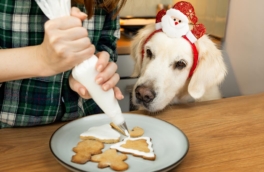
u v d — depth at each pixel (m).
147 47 1.42
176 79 1.36
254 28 1.91
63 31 0.55
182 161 0.69
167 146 0.71
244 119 0.96
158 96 1.28
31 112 0.92
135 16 2.44
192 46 1.34
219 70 1.44
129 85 2.12
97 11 1.03
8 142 0.76
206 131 0.87
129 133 0.75
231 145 0.78
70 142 0.72
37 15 0.89
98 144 0.70
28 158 0.68
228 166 0.68
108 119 0.85
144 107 1.27
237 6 2.03
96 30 1.05
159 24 1.40
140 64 1.57
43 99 0.93
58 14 0.57
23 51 0.62
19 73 0.62
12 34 0.88
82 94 0.70
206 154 0.73
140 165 0.63
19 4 0.86
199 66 1.40
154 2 2.44
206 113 1.01
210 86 1.43
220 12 2.15
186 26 1.30
